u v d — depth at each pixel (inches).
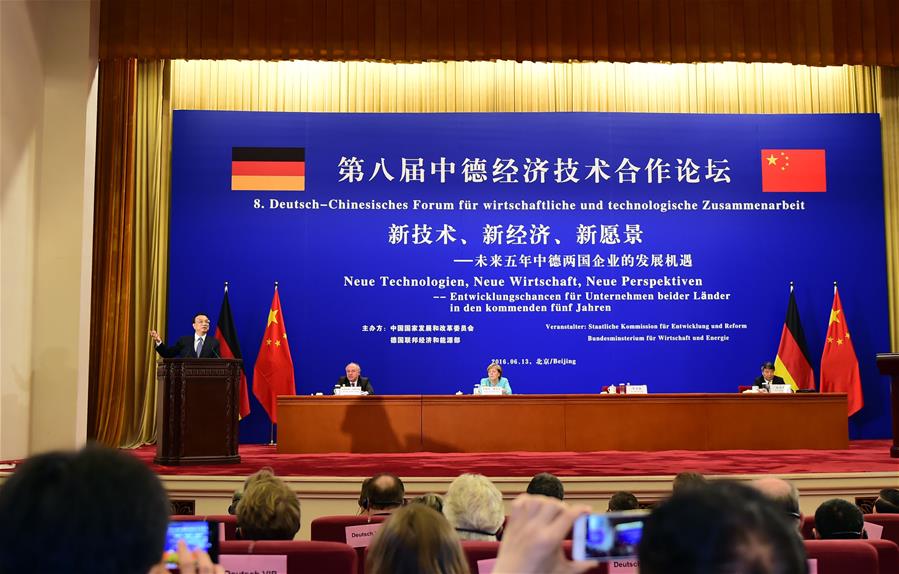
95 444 39.7
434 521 65.6
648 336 421.7
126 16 364.5
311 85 425.1
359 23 374.3
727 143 430.0
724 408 324.8
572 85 430.9
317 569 93.8
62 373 328.8
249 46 369.1
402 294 418.9
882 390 421.4
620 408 321.7
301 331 414.3
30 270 326.0
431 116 425.7
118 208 402.6
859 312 425.1
